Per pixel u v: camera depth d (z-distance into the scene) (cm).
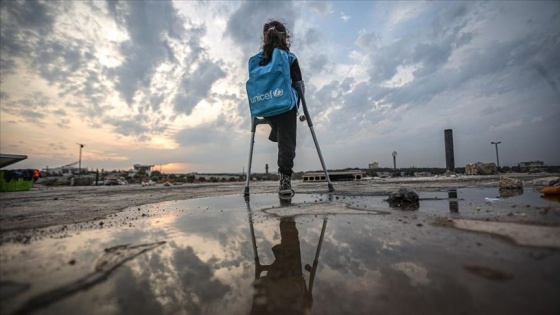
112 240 125
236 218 177
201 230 144
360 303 68
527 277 71
